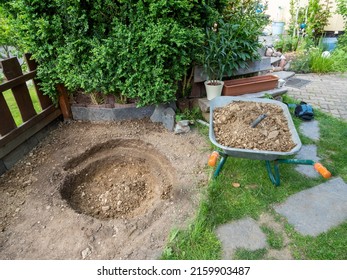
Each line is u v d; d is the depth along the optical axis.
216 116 2.44
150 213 2.09
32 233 1.96
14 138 2.65
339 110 3.87
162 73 2.82
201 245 1.83
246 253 1.78
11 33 3.42
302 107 3.54
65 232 1.96
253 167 2.56
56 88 3.21
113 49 2.72
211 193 2.22
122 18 2.80
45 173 2.56
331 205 2.15
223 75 3.46
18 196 2.29
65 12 2.71
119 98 3.38
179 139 3.04
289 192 2.29
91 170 2.79
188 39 2.81
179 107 3.49
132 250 1.82
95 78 2.95
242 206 2.14
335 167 2.59
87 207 2.36
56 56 2.99
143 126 3.31
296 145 2.02
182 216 2.06
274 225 1.98
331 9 7.05
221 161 2.33
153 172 2.74
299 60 5.74
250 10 3.66
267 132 2.20
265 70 3.84
